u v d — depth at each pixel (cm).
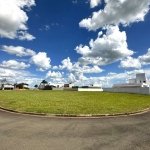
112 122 907
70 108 1368
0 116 1037
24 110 1238
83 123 866
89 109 1330
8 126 774
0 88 8988
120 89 4581
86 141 583
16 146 521
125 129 756
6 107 1397
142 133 693
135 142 580
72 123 862
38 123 846
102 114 1115
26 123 843
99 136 643
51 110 1241
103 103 1805
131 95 3200
